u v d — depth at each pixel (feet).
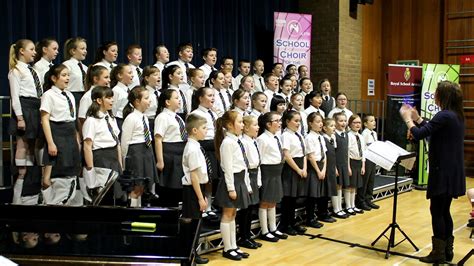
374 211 17.26
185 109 14.49
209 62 17.31
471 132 25.61
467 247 13.30
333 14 24.99
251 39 23.88
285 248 13.07
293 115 14.47
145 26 19.21
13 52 11.84
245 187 12.28
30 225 7.24
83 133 11.26
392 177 21.48
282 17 21.86
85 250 6.12
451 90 11.32
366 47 27.12
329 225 15.39
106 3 17.69
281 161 13.57
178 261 5.87
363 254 12.64
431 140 11.34
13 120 11.71
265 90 18.29
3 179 10.16
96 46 17.38
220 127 12.44
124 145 12.00
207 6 21.80
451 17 25.84
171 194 13.62
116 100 13.07
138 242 6.49
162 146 12.82
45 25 16.37
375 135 18.17
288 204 14.44
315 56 25.79
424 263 11.98
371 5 27.17
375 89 27.86
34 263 6.00
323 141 15.19
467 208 17.93
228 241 12.19
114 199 8.58
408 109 11.87
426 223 15.62
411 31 27.22
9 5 15.31
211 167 13.88
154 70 13.85
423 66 21.95
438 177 11.19
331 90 25.20
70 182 8.93
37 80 12.03
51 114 11.44
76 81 13.08
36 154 11.67
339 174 16.10
